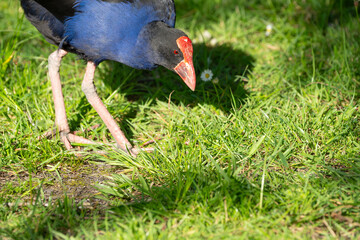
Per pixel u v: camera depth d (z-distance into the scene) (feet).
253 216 8.46
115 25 10.29
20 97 13.48
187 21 19.31
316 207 8.79
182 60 10.56
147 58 10.77
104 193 9.74
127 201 9.53
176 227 8.31
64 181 10.37
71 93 14.33
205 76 13.94
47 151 11.34
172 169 10.28
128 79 15.10
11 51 14.49
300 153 10.74
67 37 10.87
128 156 10.99
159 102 13.50
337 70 14.70
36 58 15.35
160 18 10.78
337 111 12.33
